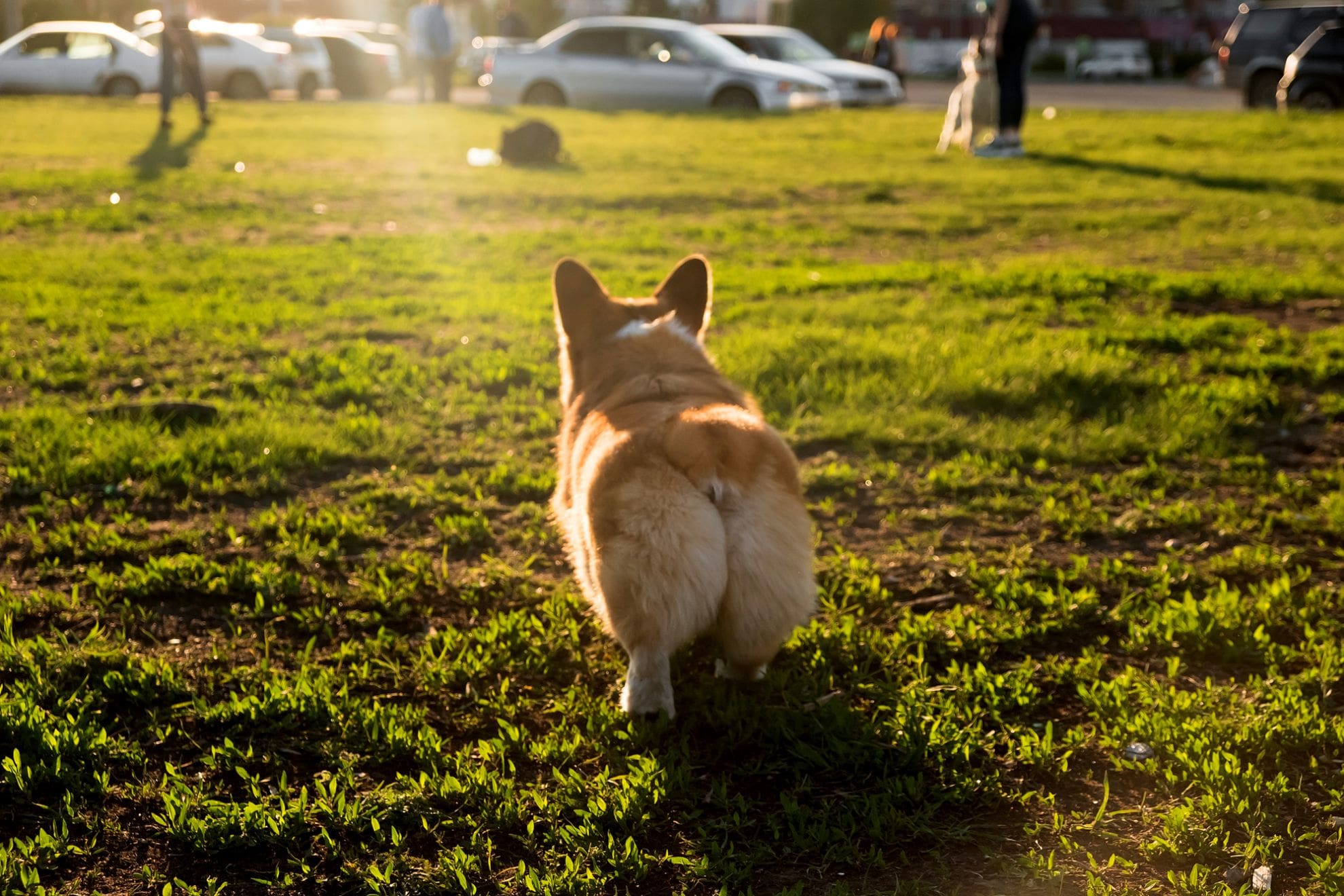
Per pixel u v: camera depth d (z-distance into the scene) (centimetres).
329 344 725
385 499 517
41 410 591
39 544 455
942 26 5169
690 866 285
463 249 1034
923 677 371
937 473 540
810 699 362
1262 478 543
